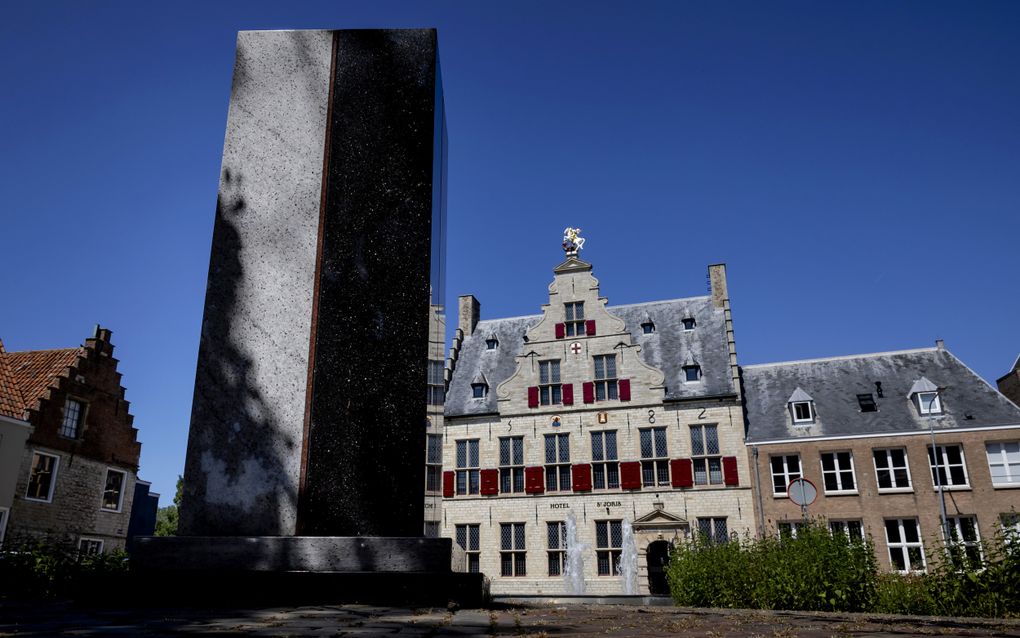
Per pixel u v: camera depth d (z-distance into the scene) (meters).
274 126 6.40
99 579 4.70
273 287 5.95
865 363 27.95
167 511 48.72
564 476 27.58
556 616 4.39
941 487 23.83
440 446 5.91
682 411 27.02
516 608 5.04
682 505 25.88
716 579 10.02
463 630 3.33
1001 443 24.02
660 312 31.09
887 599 8.60
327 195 6.19
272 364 5.74
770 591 9.27
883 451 25.08
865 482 24.66
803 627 4.25
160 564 4.98
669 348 29.33
